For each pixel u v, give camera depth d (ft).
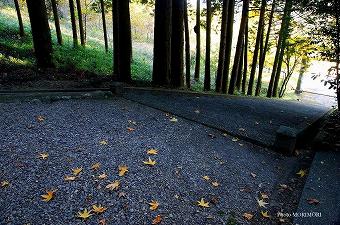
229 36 45.88
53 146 15.92
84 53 52.80
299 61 77.36
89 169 14.21
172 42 35.86
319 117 33.50
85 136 17.65
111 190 12.83
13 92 22.36
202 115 25.70
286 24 36.99
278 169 17.31
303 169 17.53
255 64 58.70
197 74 59.52
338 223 11.78
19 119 18.51
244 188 14.69
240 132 22.33
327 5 24.76
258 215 12.71
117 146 16.97
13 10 88.53
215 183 14.60
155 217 11.57
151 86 33.12
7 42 45.03
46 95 22.99
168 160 16.21
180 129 21.40
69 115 20.49
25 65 33.42
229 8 44.50
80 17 60.70
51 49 35.40
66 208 11.44
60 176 13.38
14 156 14.42
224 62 47.47
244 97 47.62
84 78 33.01
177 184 14.07
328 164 17.07
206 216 12.12
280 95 82.23
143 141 18.17
